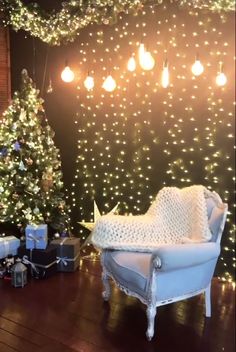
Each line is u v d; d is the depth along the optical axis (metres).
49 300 3.19
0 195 3.96
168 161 3.92
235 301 3.20
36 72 4.72
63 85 4.61
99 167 4.51
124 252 2.93
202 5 3.21
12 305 3.10
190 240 2.84
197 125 3.65
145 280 2.61
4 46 4.70
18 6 4.13
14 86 4.78
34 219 3.97
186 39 3.62
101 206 4.54
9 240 3.77
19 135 4.04
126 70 4.12
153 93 3.95
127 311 3.03
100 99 4.38
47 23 4.10
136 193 4.23
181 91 3.72
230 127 3.44
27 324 2.82
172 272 2.63
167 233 3.03
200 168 3.68
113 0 3.62
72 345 2.58
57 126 4.72
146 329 2.78
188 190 3.10
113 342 2.62
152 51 3.88
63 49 4.54
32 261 3.62
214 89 3.49
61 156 4.75
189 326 2.82
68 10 3.94
